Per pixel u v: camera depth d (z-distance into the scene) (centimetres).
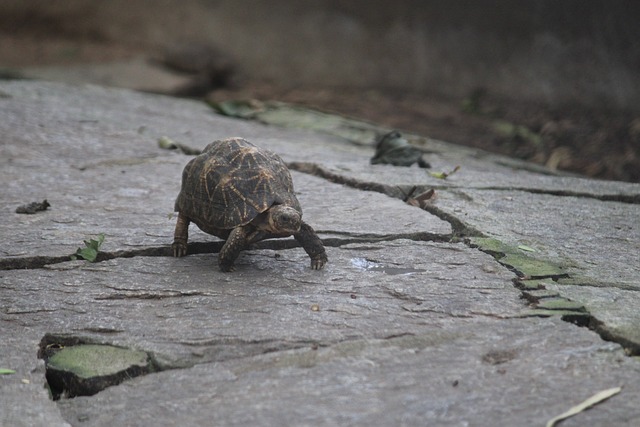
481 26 2311
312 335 617
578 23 2205
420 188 1050
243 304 677
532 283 714
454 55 2342
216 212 721
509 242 833
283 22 2495
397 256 794
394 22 2402
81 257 785
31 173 1102
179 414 516
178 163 1195
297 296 692
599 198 1077
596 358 573
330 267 763
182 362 589
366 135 1647
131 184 1066
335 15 2452
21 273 753
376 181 1065
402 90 2395
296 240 826
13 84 1747
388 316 651
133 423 509
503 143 1956
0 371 570
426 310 661
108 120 1491
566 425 490
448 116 2169
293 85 2455
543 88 2233
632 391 527
